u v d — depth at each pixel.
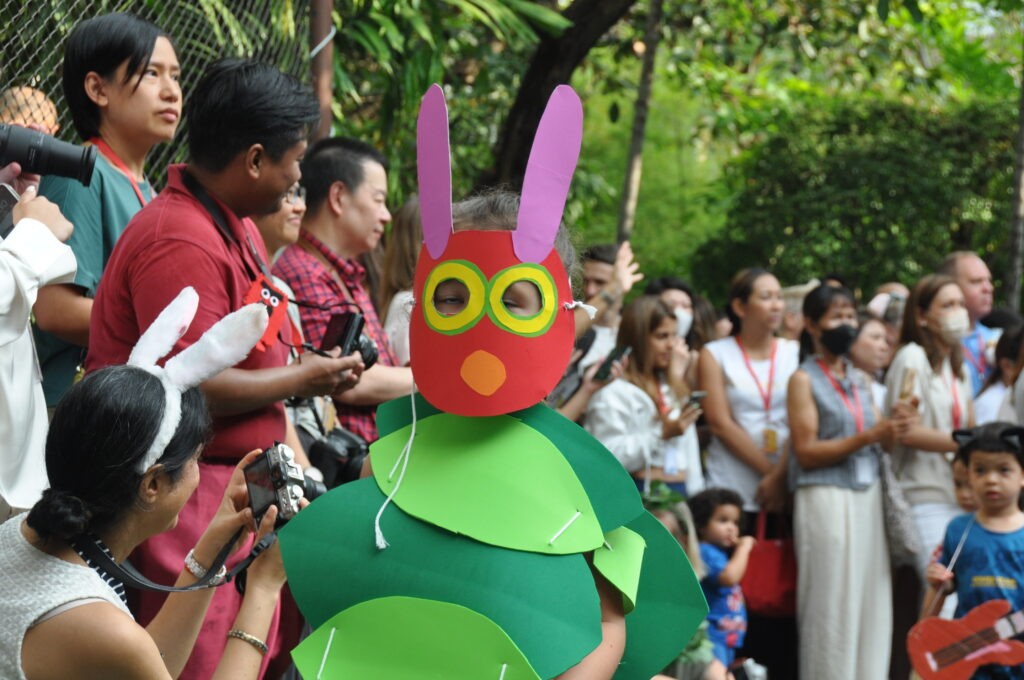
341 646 2.06
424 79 5.91
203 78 2.84
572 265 2.37
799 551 5.16
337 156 3.92
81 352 3.11
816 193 10.65
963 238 10.88
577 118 2.20
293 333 3.22
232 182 2.82
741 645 5.22
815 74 11.52
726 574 4.84
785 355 5.57
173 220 2.73
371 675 2.03
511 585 2.05
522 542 2.07
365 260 4.80
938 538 5.30
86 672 1.90
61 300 2.93
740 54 9.52
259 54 4.00
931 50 12.29
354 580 2.10
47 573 1.93
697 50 9.88
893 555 5.23
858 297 10.26
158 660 1.95
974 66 12.12
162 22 3.83
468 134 8.26
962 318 5.46
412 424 2.22
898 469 5.46
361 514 2.14
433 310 2.18
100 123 3.13
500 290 2.14
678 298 5.85
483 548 2.08
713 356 5.55
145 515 1.99
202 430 2.04
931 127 10.85
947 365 5.55
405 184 7.16
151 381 1.97
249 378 2.75
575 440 2.20
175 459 1.98
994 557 4.60
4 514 2.74
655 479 4.89
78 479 1.92
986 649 4.34
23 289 2.44
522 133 7.16
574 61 7.05
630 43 8.65
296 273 3.75
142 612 2.75
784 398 5.48
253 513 2.20
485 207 2.28
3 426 2.59
